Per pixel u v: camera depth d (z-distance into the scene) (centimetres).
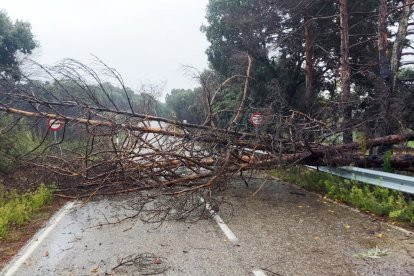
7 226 809
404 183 811
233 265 532
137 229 740
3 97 975
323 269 508
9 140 1247
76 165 962
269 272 503
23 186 1063
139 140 929
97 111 921
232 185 1154
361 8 2038
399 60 1558
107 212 900
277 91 1600
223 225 746
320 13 2072
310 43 2081
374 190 894
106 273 522
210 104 1034
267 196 1024
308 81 2091
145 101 1028
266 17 2214
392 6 1753
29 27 2056
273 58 2483
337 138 1089
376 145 1040
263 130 1029
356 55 2172
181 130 980
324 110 1168
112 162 887
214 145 973
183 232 708
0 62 1938
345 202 909
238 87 2108
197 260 557
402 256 544
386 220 736
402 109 1202
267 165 978
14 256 613
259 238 654
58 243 672
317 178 1134
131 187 916
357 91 1303
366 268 506
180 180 901
